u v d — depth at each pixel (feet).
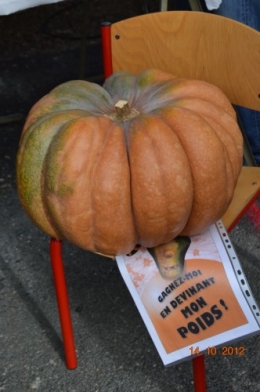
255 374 6.02
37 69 11.24
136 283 5.23
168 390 5.93
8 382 6.15
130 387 5.99
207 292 5.16
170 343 5.09
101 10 12.85
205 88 5.39
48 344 6.46
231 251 5.27
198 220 5.14
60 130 4.99
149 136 4.88
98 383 6.06
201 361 5.28
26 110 10.05
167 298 5.17
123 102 5.12
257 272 7.00
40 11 12.82
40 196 5.12
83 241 5.08
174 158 4.85
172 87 5.35
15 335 6.58
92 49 11.75
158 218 4.93
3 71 11.22
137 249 5.32
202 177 4.97
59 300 5.84
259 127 7.50
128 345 6.35
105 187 4.87
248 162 6.33
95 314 6.68
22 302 6.92
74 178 4.87
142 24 6.05
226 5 7.23
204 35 5.90
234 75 5.86
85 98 5.39
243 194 5.75
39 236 7.73
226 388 5.93
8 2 6.06
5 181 8.58
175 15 5.95
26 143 5.15
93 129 4.94
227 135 5.18
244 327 5.07
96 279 7.07
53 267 5.63
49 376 6.16
